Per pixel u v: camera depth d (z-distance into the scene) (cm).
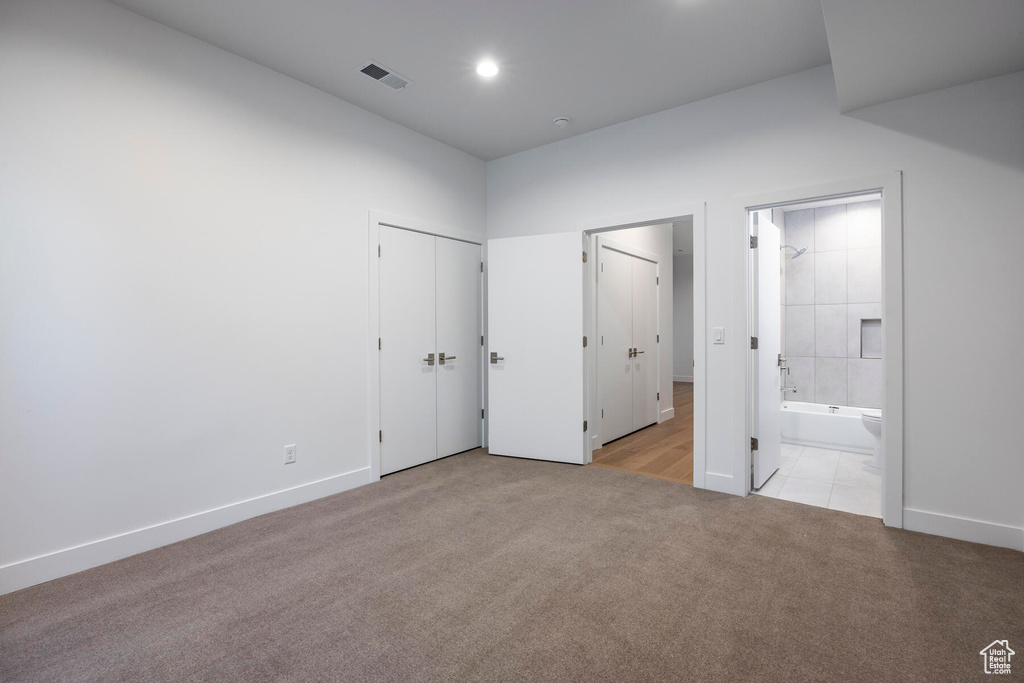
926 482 257
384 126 362
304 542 250
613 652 162
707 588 202
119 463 235
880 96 259
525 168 429
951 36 205
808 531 260
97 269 228
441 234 407
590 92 323
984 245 242
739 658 159
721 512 288
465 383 435
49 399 215
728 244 321
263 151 291
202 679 151
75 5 222
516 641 168
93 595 201
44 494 214
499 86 315
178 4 233
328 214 325
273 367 295
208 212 266
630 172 366
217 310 270
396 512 291
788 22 247
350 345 337
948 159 250
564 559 229
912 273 258
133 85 239
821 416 455
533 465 391
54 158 216
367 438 348
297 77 305
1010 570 215
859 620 179
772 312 357
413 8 237
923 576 211
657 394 577
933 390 254
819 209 531
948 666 154
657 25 250
